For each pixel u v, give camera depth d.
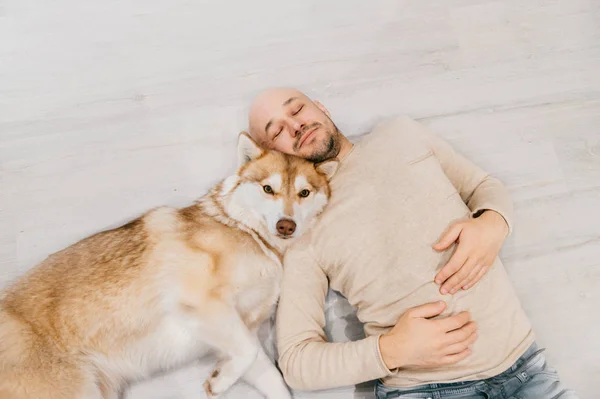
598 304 1.96
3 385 1.54
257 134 1.90
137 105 2.13
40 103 2.11
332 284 1.79
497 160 2.15
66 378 1.61
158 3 2.28
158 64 2.19
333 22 2.29
